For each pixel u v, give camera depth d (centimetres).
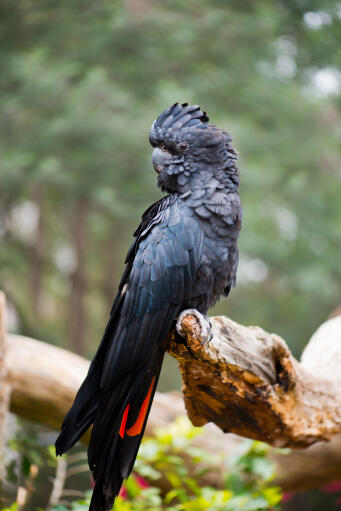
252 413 453
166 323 405
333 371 502
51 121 1284
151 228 418
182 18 1265
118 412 399
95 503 390
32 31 1212
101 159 1328
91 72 1235
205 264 409
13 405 605
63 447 389
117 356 402
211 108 1354
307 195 1575
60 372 603
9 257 1792
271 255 1748
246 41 1266
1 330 514
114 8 1207
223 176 427
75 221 1961
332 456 629
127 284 411
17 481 551
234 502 473
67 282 2280
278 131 1435
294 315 1920
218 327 427
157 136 437
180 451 587
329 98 1533
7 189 1477
